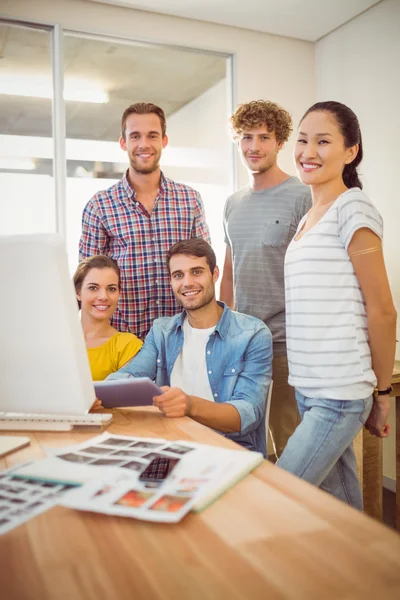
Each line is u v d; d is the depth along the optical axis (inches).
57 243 38.9
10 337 41.1
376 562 24.1
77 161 121.9
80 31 116.4
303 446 55.7
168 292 94.8
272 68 134.3
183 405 50.3
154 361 70.2
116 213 92.5
